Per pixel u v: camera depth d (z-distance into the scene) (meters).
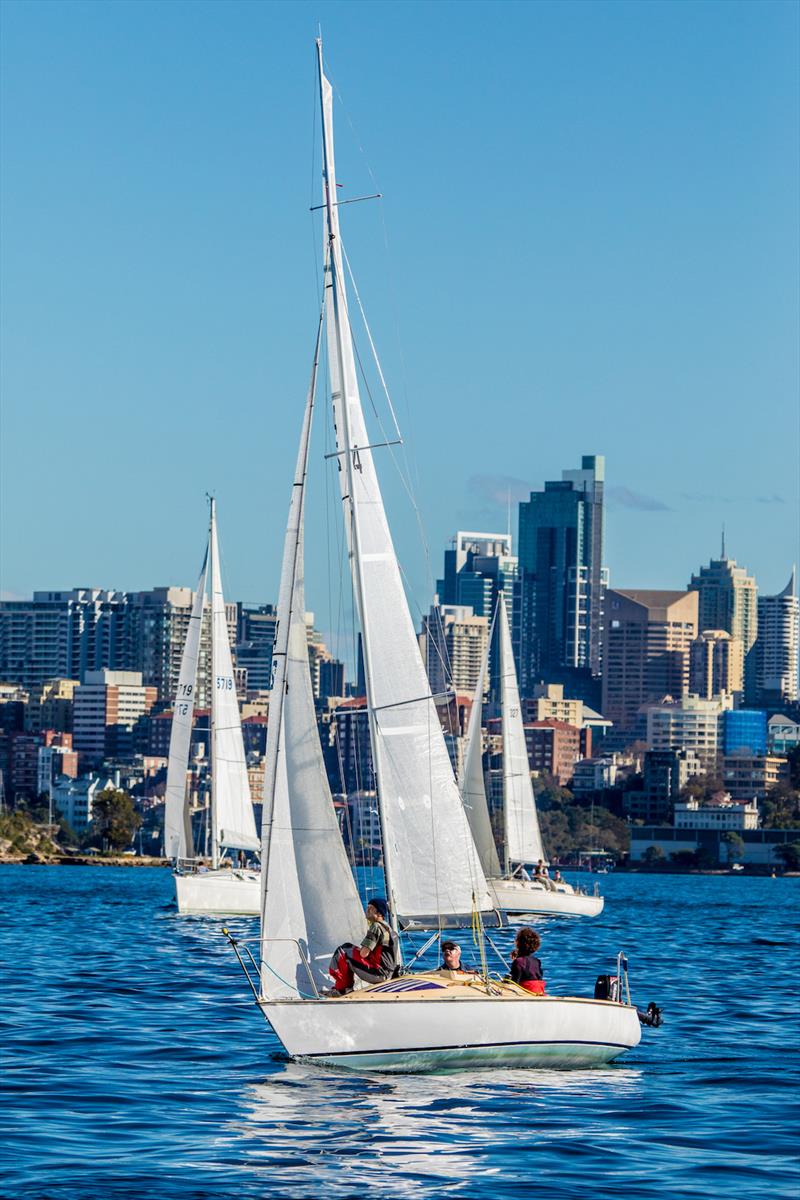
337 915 104.00
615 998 112.75
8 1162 79.88
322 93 111.62
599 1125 90.19
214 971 178.00
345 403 111.75
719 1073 107.94
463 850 111.06
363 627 110.94
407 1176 78.81
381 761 110.19
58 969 178.25
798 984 175.88
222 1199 74.44
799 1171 80.88
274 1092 97.50
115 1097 95.88
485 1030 102.06
